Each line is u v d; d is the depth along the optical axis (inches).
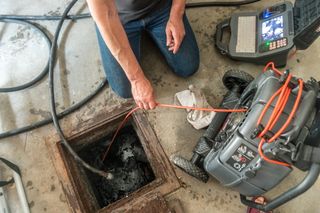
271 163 37.3
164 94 57.3
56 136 54.5
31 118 57.4
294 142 34.4
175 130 54.2
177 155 51.4
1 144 55.4
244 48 56.8
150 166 57.0
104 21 38.7
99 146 59.1
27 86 59.6
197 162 49.1
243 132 37.4
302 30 49.7
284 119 35.4
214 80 58.0
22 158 54.2
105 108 56.5
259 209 43.9
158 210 47.5
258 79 42.0
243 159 38.8
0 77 61.4
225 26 60.2
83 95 58.4
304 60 58.1
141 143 56.4
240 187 43.0
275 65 57.1
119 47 40.4
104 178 56.8
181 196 49.5
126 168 57.4
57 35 62.3
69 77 60.2
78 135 54.2
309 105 34.5
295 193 36.5
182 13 51.4
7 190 51.9
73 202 49.6
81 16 64.7
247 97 44.4
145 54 61.3
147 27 54.0
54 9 67.0
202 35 62.1
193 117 53.2
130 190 55.9
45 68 60.6
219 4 64.2
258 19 58.3
